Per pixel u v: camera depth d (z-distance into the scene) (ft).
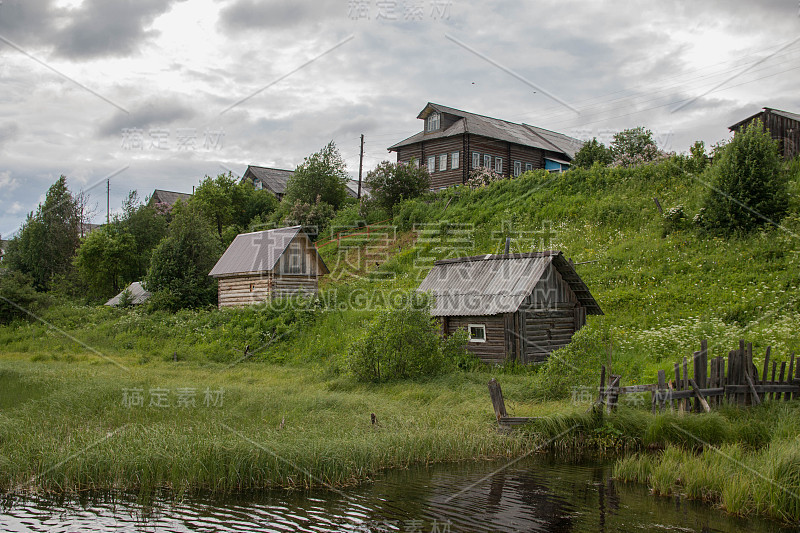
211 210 179.52
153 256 125.59
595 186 122.42
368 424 45.47
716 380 45.09
